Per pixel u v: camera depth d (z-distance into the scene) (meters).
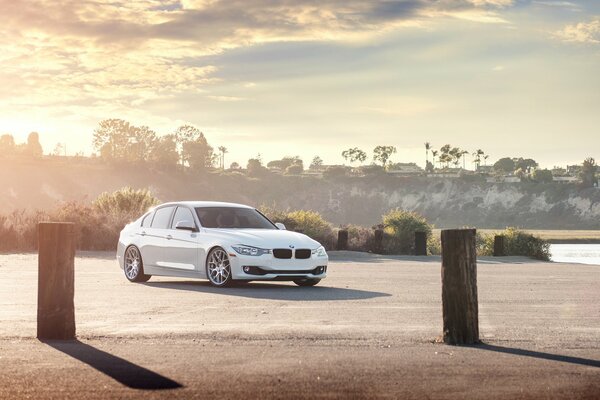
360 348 8.99
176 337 9.88
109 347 9.06
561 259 45.66
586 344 9.41
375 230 37.06
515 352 8.77
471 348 9.05
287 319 11.77
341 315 12.26
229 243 16.95
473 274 9.46
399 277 20.52
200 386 6.89
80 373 7.46
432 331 10.48
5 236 32.66
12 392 6.66
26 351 8.77
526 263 29.27
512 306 13.74
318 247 17.34
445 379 7.20
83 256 28.92
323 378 7.23
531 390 6.77
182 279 19.61
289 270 16.77
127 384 6.97
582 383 7.06
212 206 18.39
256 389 6.78
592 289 17.22
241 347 9.06
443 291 9.51
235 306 13.52
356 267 25.03
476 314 9.46
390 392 6.68
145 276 18.67
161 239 18.20
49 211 35.72
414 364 7.95
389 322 11.43
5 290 16.28
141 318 11.90
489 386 6.92
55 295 9.78
